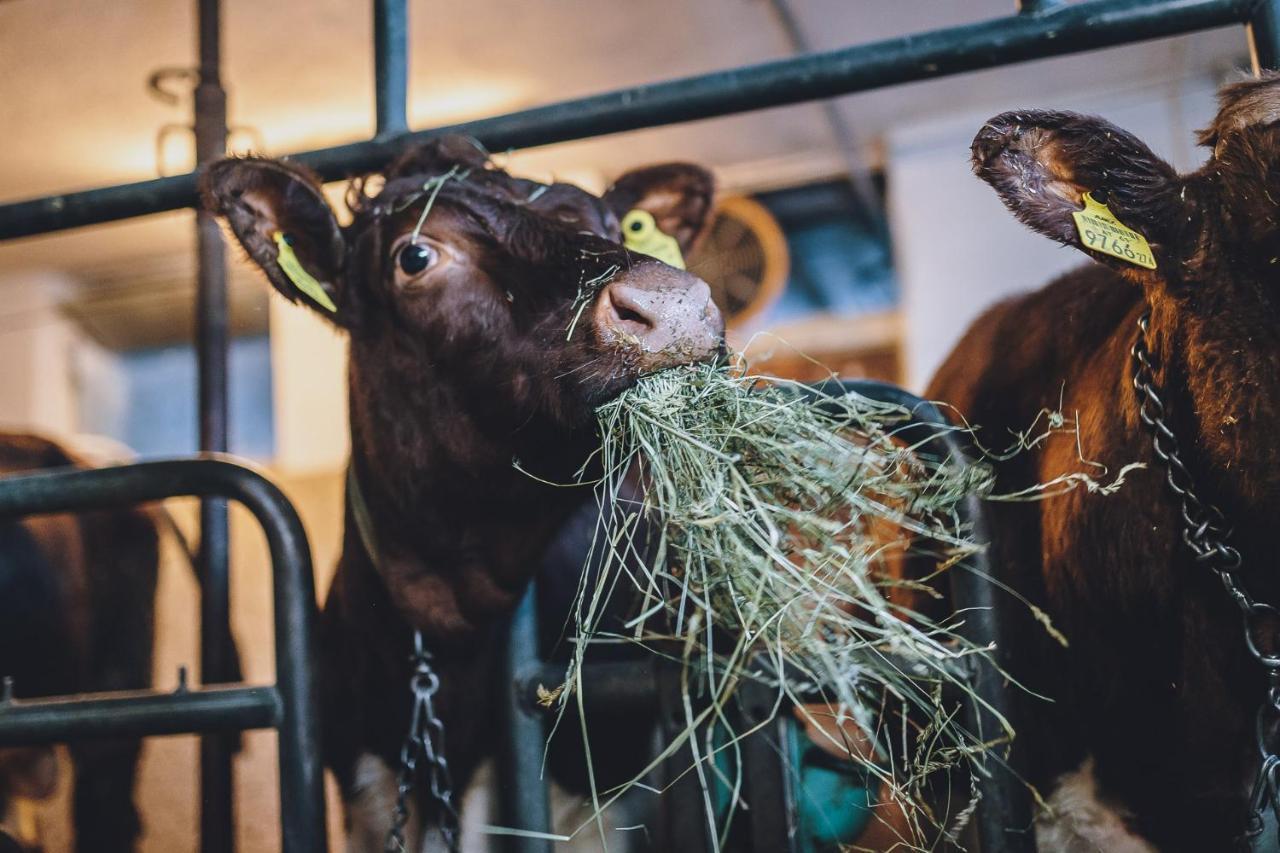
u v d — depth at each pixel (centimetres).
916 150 766
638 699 230
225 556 319
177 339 1002
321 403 817
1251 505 188
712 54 665
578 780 258
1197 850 213
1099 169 191
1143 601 211
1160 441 200
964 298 755
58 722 228
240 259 250
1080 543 223
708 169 320
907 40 225
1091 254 190
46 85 636
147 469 231
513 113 248
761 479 193
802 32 642
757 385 211
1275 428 183
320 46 620
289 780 220
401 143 253
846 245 868
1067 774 230
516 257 225
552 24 623
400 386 239
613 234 255
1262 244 181
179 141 718
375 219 245
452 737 255
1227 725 203
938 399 300
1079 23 216
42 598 361
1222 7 212
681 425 196
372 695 264
